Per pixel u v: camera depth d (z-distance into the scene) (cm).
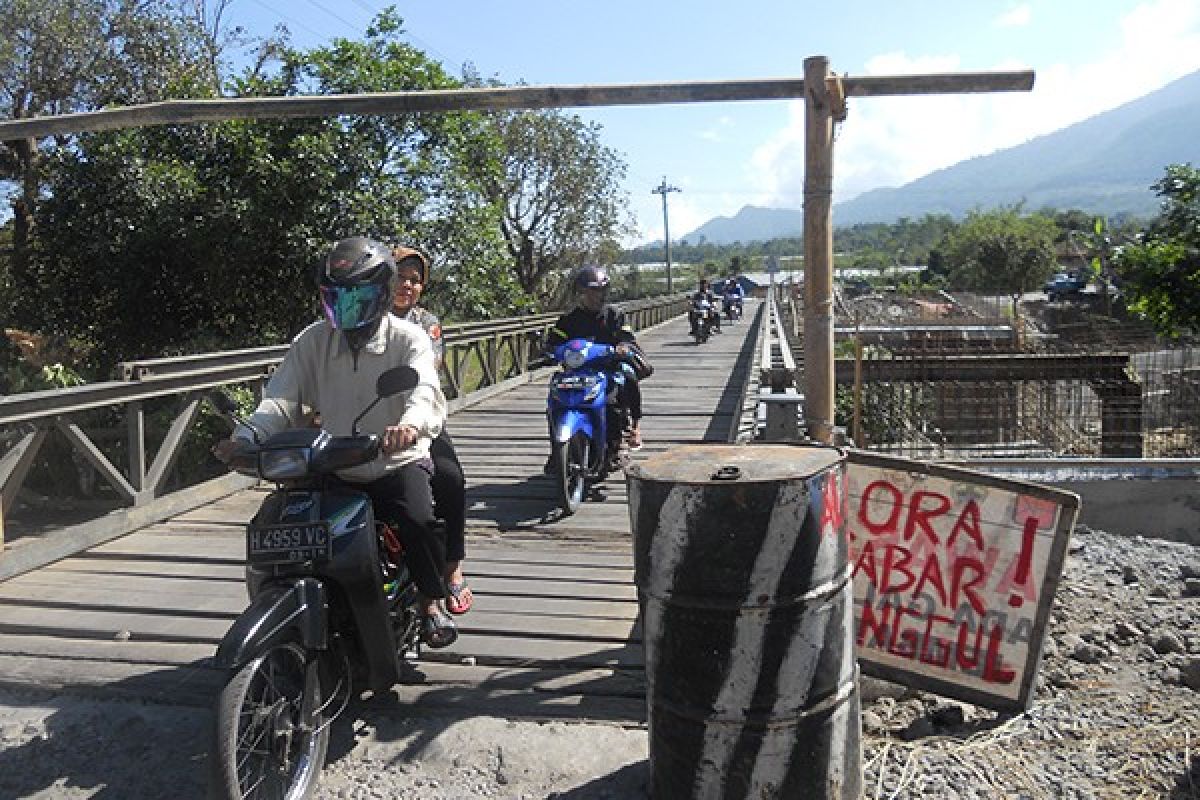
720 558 274
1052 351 1416
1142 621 516
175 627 450
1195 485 739
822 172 377
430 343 367
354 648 336
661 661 288
